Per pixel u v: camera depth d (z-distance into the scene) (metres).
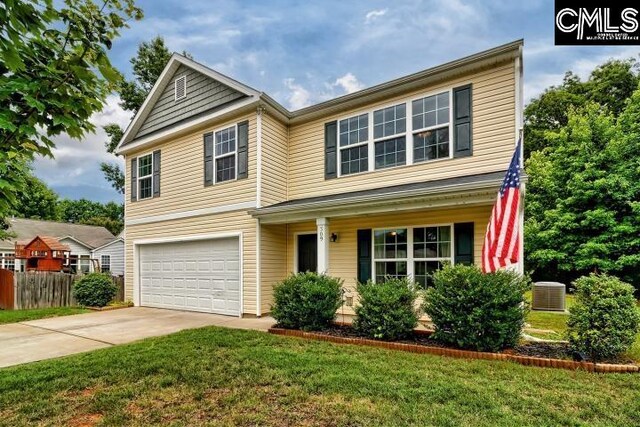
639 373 4.34
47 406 3.57
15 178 2.64
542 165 16.12
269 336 6.43
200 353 5.27
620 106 18.73
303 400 3.61
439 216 7.81
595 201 13.76
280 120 9.99
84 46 2.72
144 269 11.91
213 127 10.23
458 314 5.34
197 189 10.48
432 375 4.29
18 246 18.58
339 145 9.36
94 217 42.09
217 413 3.37
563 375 4.28
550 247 14.44
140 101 19.19
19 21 2.33
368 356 5.11
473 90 7.61
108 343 6.38
